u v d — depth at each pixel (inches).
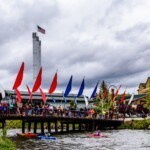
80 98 5403.5
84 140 2274.9
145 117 3609.7
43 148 1870.1
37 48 6432.1
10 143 1701.5
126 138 2402.8
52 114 2726.4
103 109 3654.0
